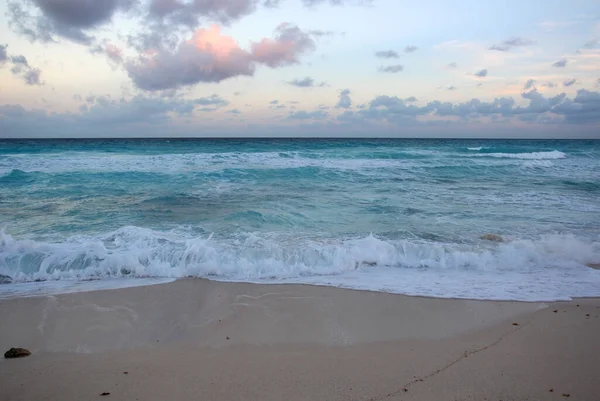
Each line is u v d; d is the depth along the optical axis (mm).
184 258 6797
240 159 20859
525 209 11320
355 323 4797
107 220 9617
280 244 7734
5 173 14828
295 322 4812
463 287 5980
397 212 10773
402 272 6738
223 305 5285
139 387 3443
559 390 3404
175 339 4430
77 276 6348
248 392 3350
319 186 14523
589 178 16766
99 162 18797
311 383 3496
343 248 7289
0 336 4457
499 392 3361
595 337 4445
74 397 3287
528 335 4496
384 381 3533
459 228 9297
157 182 14695
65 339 4418
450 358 3980
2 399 3273
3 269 6402
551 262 7160
